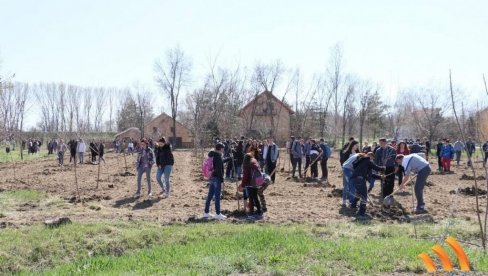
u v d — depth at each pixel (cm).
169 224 1177
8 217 1205
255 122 4084
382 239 1023
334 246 938
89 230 1046
